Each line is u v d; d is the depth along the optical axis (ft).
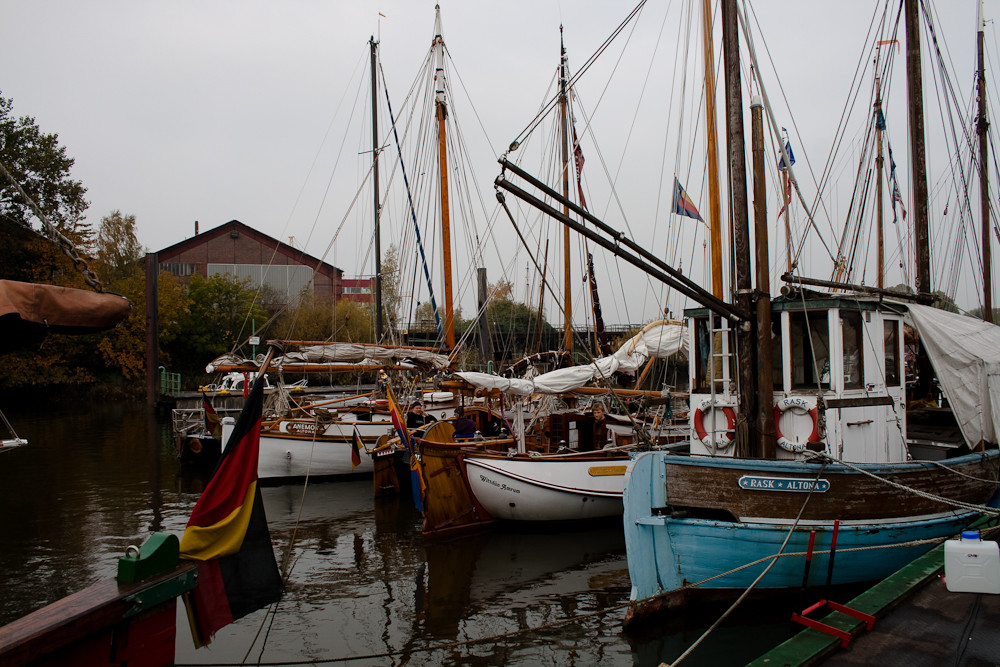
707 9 44.27
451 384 49.11
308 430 64.75
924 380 42.47
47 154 124.47
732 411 29.94
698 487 26.13
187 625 29.63
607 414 54.29
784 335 28.91
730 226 31.30
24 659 11.81
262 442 62.44
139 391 157.28
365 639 27.89
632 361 50.47
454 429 48.16
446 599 32.50
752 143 27.96
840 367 28.04
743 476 25.66
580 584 34.42
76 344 149.18
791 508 25.52
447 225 75.00
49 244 121.49
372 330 159.63
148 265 132.57
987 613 19.25
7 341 16.84
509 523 45.57
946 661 16.40
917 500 27.58
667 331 52.75
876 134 66.90
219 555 22.09
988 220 62.69
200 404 127.54
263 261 195.00
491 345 86.17
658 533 26.05
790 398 28.25
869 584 27.25
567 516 44.62
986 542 21.35
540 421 55.01
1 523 48.39
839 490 25.81
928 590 21.29
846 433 28.09
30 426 110.63
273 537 44.62
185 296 169.99
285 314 161.89
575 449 52.47
